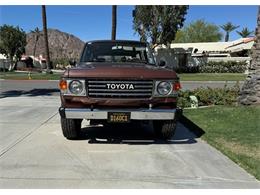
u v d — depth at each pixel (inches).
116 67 119.4
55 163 101.2
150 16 698.2
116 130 146.6
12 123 159.2
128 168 97.7
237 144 121.5
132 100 114.6
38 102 236.4
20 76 573.3
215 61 776.3
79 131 129.1
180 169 97.5
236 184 87.1
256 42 180.2
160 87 116.1
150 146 121.6
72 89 114.7
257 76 179.5
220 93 213.3
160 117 116.3
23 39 986.7
